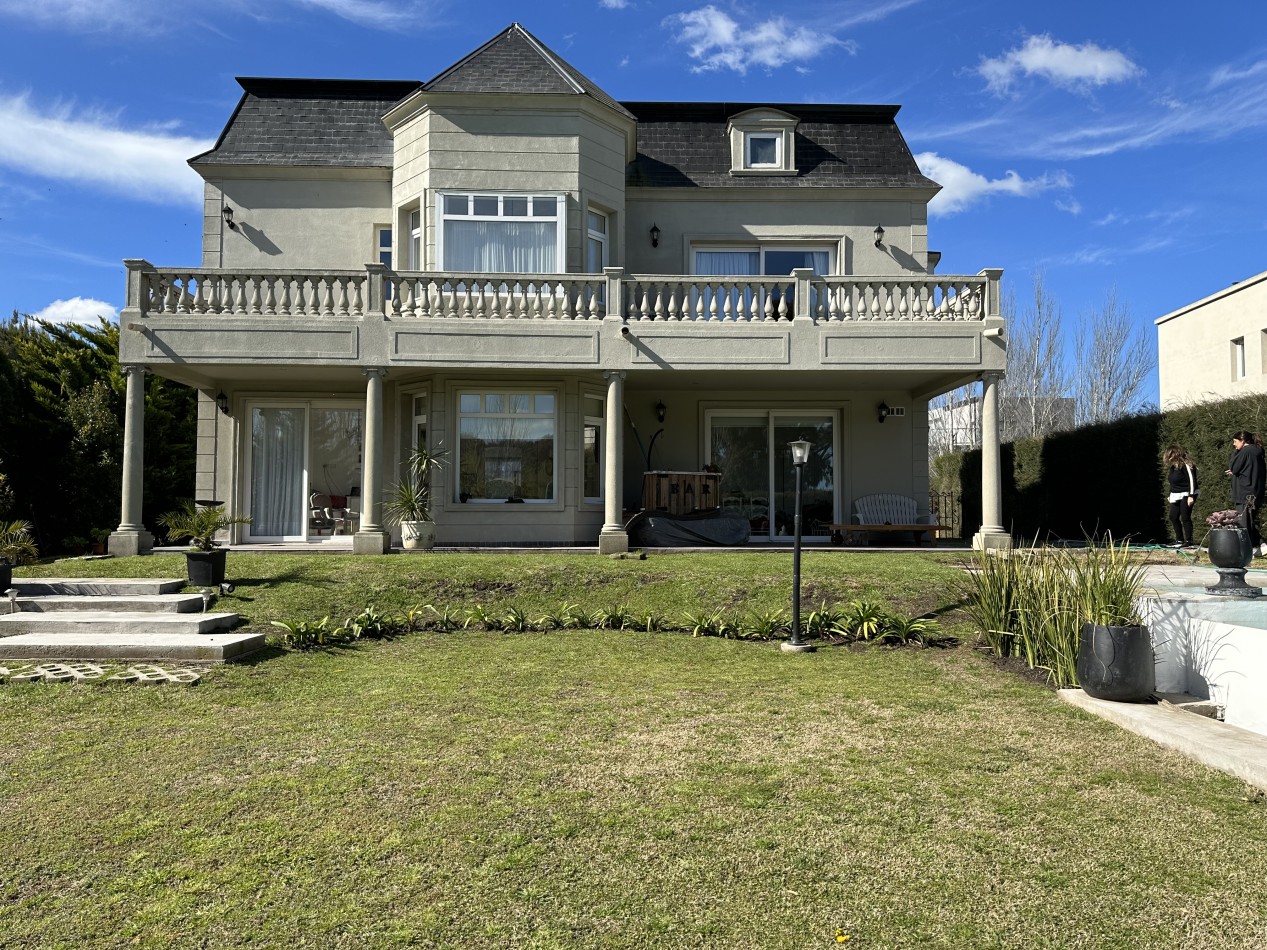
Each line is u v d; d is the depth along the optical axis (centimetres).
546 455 1459
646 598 999
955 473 2391
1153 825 396
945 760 491
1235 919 312
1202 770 471
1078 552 823
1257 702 559
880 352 1355
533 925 309
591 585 1035
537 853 368
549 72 1477
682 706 614
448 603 984
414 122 1468
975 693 648
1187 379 2403
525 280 1337
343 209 1541
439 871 351
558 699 634
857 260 1620
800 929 308
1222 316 2248
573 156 1455
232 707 609
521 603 992
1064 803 425
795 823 401
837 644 838
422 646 834
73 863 358
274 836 385
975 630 848
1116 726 559
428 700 630
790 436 1642
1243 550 656
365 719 578
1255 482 1132
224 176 1529
